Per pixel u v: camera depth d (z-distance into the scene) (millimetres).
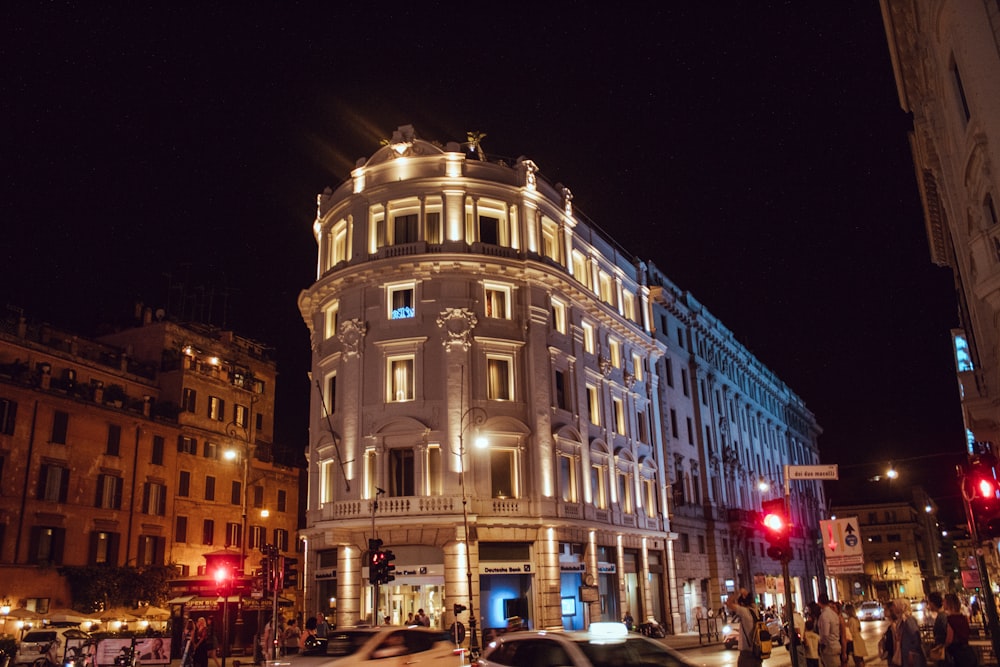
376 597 29219
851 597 100188
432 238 38375
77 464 44750
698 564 52344
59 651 30672
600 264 47719
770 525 17328
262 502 58062
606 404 44219
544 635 11812
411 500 33969
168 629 43062
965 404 22703
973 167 17234
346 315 38156
